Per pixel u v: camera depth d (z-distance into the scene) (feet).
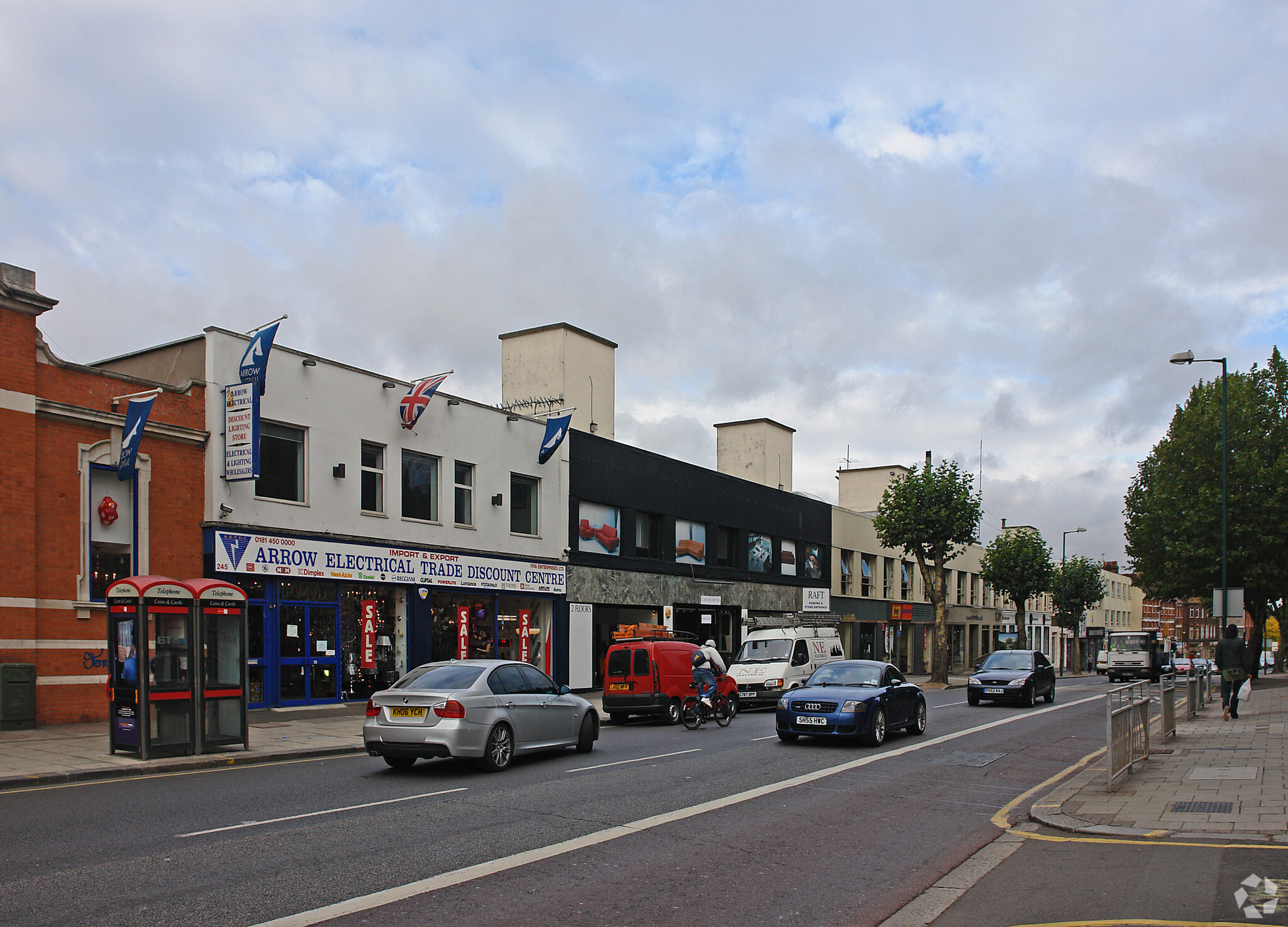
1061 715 76.38
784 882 24.30
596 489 101.19
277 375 67.05
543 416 97.25
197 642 45.11
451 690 41.78
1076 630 242.58
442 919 20.27
